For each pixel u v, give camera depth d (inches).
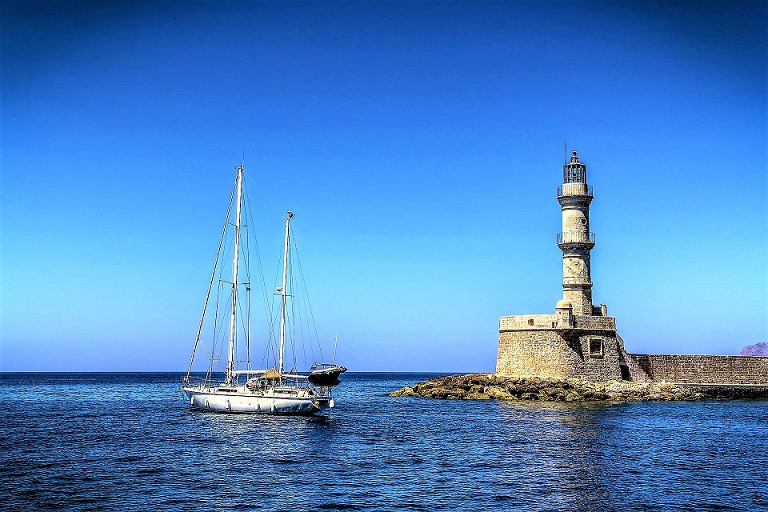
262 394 2365.9
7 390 4845.0
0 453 1572.3
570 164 3213.6
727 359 3383.4
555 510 1119.6
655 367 3304.6
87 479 1291.8
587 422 2186.3
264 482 1277.1
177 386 5689.0
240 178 2527.1
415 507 1125.1
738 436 1884.8
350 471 1382.9
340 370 2417.6
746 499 1187.3
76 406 3063.5
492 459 1520.7
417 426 2096.5
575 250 3176.7
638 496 1203.2
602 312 3233.3
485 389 3127.5
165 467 1405.0
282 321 2578.7
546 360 3129.9
